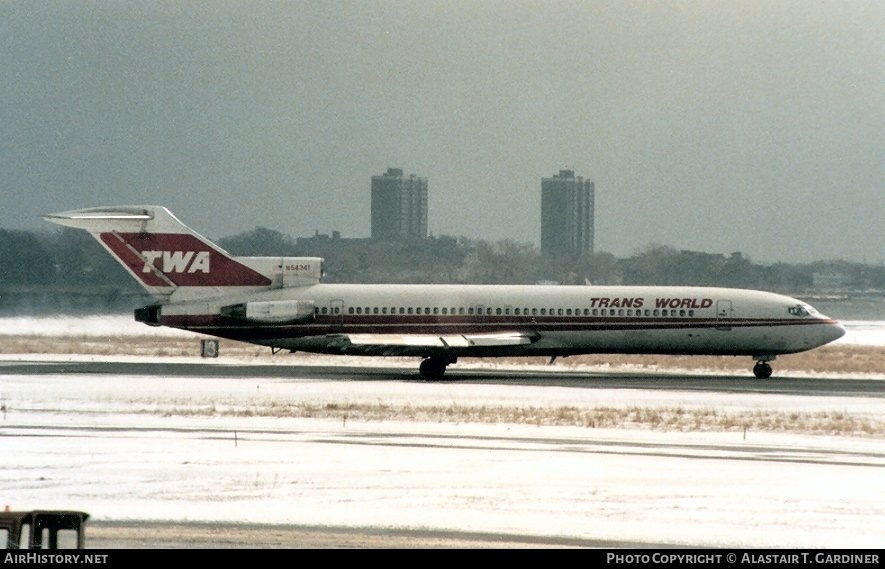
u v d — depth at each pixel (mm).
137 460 124188
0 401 173000
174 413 161125
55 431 144125
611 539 92125
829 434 148500
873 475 119250
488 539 91688
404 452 130250
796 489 111625
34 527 77625
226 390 191875
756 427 154000
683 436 145125
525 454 129750
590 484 112938
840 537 93625
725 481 115188
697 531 95062
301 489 109562
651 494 108562
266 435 142000
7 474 115938
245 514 99062
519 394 190000
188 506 102000
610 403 178125
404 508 101938
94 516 97625
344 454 128625
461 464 122938
